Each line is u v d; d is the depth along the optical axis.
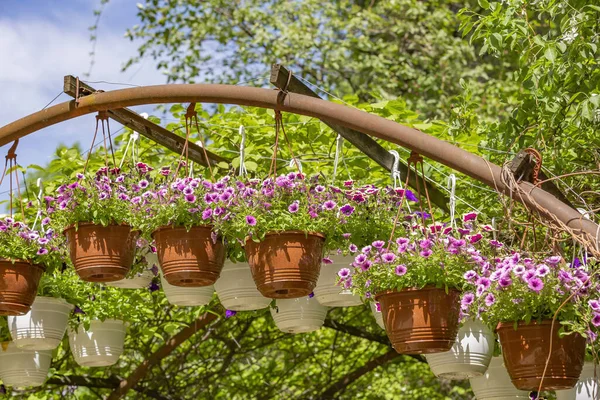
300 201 3.25
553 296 2.91
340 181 4.77
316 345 7.49
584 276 2.90
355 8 10.13
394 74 10.02
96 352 4.24
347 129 3.62
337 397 7.09
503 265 2.96
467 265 3.09
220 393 7.45
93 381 6.01
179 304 3.79
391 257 3.09
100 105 3.42
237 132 5.14
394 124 3.11
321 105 3.17
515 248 3.20
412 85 10.04
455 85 9.89
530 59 4.71
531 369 2.99
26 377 4.27
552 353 2.96
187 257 3.23
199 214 3.23
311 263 3.20
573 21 4.20
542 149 4.41
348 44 9.75
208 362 7.01
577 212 2.92
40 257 3.61
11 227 3.62
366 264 3.11
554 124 4.49
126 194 3.43
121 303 4.28
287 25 10.02
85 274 3.38
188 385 6.98
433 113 9.76
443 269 3.05
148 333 5.52
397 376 8.28
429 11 10.81
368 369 6.76
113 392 5.88
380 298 3.15
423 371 8.24
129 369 6.88
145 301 5.71
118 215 3.37
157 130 4.14
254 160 5.04
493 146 4.68
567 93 4.42
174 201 3.25
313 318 3.77
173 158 5.46
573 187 4.46
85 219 3.36
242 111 5.43
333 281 3.53
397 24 10.10
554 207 2.93
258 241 3.16
